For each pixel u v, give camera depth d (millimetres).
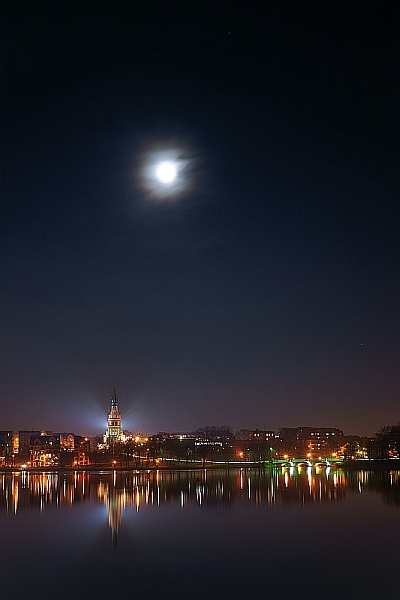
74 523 112750
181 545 89188
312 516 117750
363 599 62438
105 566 77062
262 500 151750
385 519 112500
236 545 88438
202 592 65625
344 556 80312
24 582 70250
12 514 128375
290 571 73125
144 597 64375
